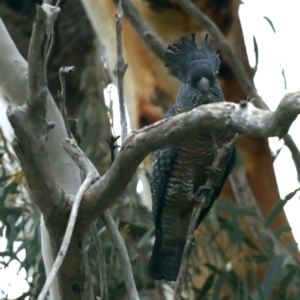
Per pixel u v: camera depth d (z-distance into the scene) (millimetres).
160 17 10844
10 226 9852
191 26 10883
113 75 11188
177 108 8461
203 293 10070
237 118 4793
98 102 13344
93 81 13719
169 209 9000
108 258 9984
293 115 4355
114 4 10742
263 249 10594
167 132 5137
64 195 5453
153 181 9016
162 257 9078
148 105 11000
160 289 11078
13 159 10617
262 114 4633
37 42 4633
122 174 5336
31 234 10719
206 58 8391
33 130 4965
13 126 4879
